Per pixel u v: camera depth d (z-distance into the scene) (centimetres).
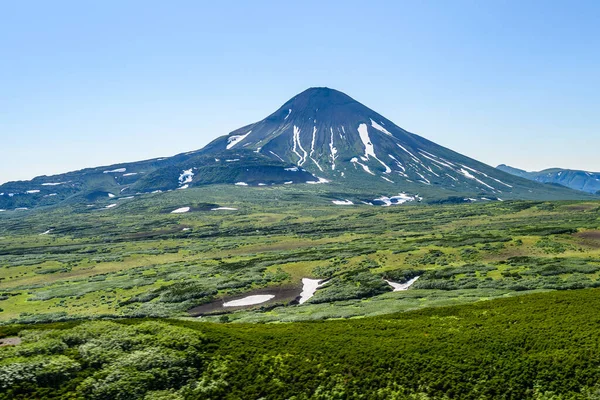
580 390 2978
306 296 8994
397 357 3659
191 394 3378
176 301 9112
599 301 4581
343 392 3319
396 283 8994
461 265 9500
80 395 3194
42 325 4488
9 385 3145
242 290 9519
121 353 3797
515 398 3030
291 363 3734
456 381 3269
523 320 4278
